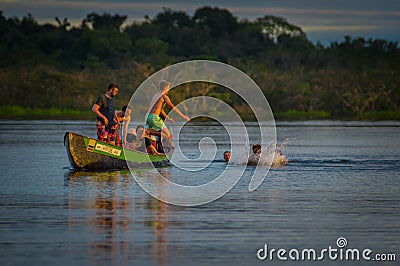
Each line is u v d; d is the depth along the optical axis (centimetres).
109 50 19125
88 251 2478
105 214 3012
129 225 2827
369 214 3053
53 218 2927
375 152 5638
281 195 3497
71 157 4272
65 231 2725
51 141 6675
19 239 2612
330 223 2894
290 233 2738
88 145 4281
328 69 16562
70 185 3747
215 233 2725
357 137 7506
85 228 2769
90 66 18025
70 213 3022
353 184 3850
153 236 2667
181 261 2391
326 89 15250
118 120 4447
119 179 3981
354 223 2895
